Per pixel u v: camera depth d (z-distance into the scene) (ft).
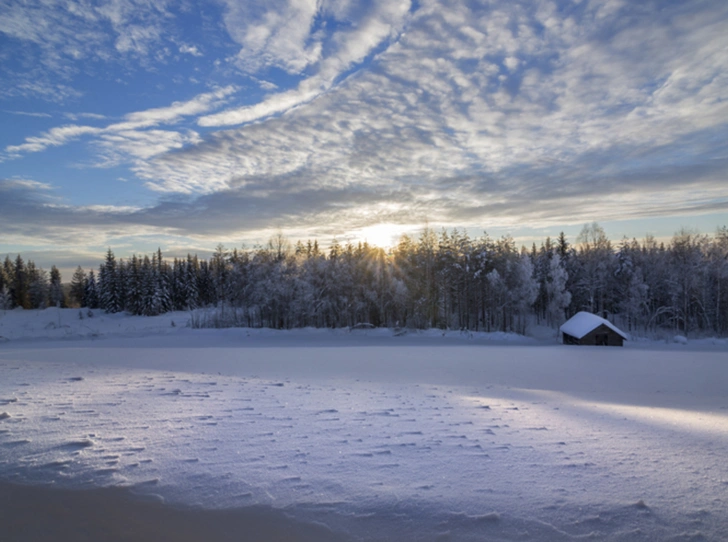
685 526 12.10
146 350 102.63
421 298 188.03
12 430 18.99
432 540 11.56
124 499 13.29
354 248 204.85
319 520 12.35
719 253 185.06
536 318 228.84
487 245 203.72
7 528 12.01
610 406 37.91
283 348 113.60
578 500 13.48
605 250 211.61
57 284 378.12
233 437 19.02
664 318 200.95
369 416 25.53
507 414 28.81
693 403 46.93
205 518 12.48
